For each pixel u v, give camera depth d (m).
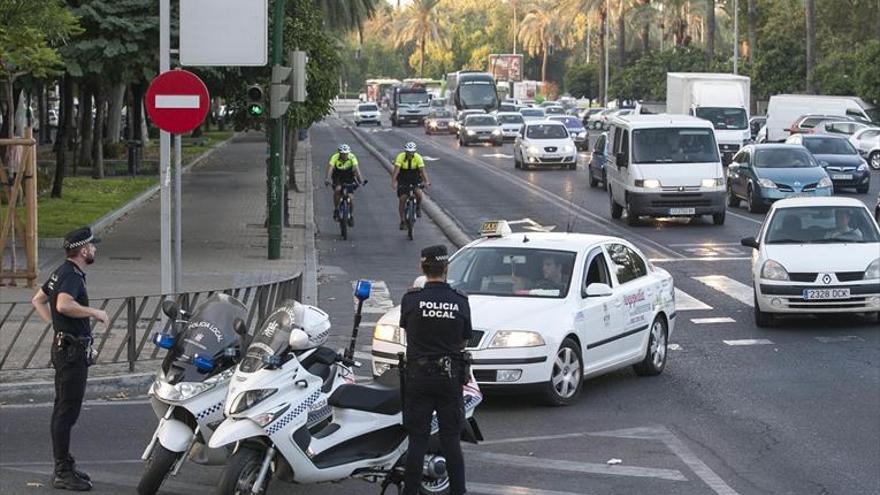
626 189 69.19
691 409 27.80
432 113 184.88
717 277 49.44
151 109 31.77
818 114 134.50
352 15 133.75
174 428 19.44
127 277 45.44
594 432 25.53
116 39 50.62
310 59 68.75
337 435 19.25
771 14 195.12
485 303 28.48
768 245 39.56
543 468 22.64
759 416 27.08
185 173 106.19
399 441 19.92
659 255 56.34
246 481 18.55
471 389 20.62
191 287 42.69
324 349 19.62
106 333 30.09
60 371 20.80
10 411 26.98
